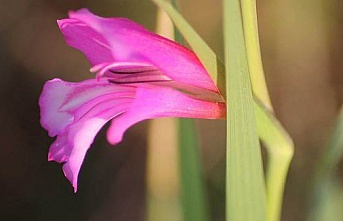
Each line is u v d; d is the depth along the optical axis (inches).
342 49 21.5
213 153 22.0
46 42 22.7
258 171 10.7
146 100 10.6
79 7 22.4
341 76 21.7
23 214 22.2
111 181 22.3
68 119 11.2
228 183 10.7
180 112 10.8
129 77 10.9
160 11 13.5
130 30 10.4
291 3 21.3
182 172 12.9
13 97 22.7
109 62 10.7
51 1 22.6
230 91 10.4
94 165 22.3
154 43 10.7
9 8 22.7
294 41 21.6
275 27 21.6
